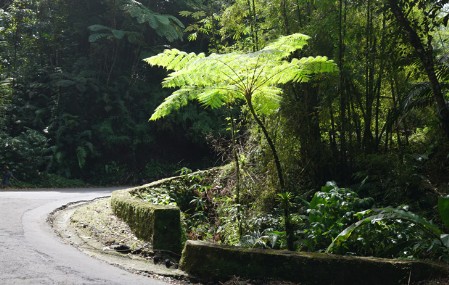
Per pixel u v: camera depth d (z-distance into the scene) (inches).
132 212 265.1
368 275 170.4
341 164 310.3
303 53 305.7
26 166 674.8
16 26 810.2
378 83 305.0
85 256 214.5
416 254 200.1
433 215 250.8
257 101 258.7
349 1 308.5
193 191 364.2
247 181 318.0
